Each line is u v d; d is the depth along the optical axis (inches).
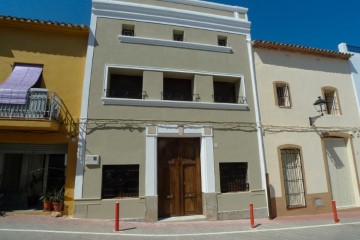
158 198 401.7
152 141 400.8
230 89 488.4
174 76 454.0
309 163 484.7
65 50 410.3
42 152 382.9
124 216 366.0
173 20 465.7
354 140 533.3
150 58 434.6
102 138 383.2
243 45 497.4
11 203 388.8
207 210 399.5
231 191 428.5
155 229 331.6
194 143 435.5
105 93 398.3
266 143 462.0
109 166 383.6
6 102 346.9
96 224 332.2
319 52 548.4
